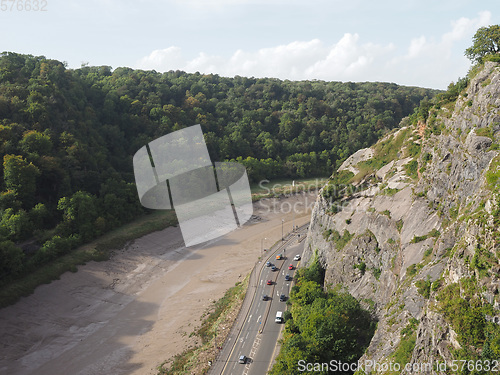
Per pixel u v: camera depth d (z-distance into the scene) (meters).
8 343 62.75
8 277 74.94
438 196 52.00
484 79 49.34
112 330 68.56
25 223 85.50
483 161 42.91
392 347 40.19
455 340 27.80
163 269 91.25
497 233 28.28
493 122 44.28
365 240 61.81
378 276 57.66
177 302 76.69
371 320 53.28
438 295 31.27
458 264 30.75
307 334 49.62
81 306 74.94
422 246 49.62
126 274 87.75
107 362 59.31
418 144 67.44
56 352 62.31
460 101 53.72
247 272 85.12
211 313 69.88
